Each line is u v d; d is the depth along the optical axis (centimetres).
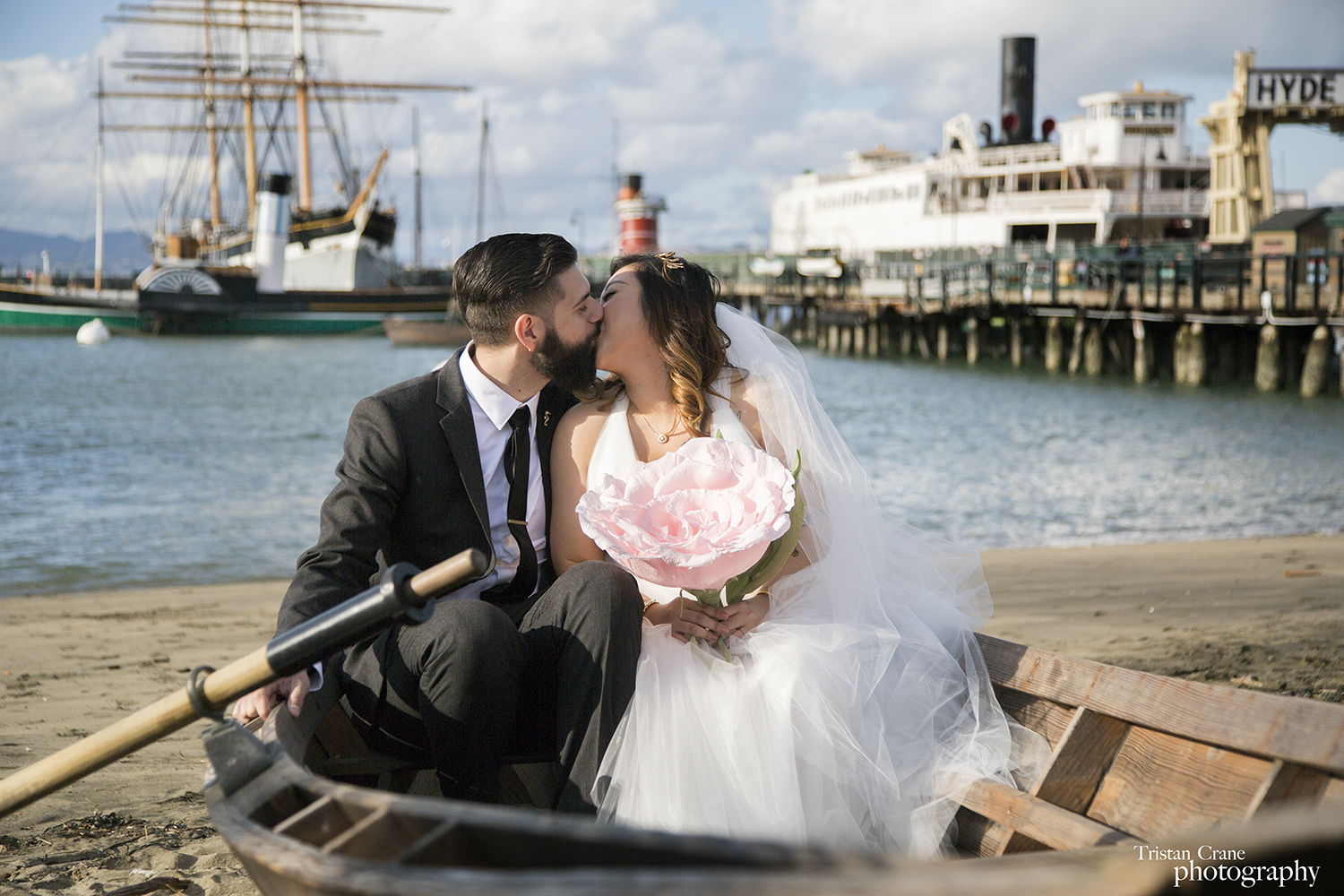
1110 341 3209
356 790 136
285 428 2223
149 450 1886
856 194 4828
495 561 251
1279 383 2647
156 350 4481
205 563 966
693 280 264
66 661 564
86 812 341
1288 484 1428
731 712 220
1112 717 205
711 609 238
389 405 245
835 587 249
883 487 1459
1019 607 680
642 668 229
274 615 713
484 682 216
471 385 250
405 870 105
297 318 4922
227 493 1409
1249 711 177
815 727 221
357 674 239
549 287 241
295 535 1103
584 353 248
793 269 4866
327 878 110
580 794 216
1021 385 3067
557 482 261
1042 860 156
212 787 153
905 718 238
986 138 4403
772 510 216
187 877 284
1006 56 4241
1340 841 83
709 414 262
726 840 103
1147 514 1236
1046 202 3903
